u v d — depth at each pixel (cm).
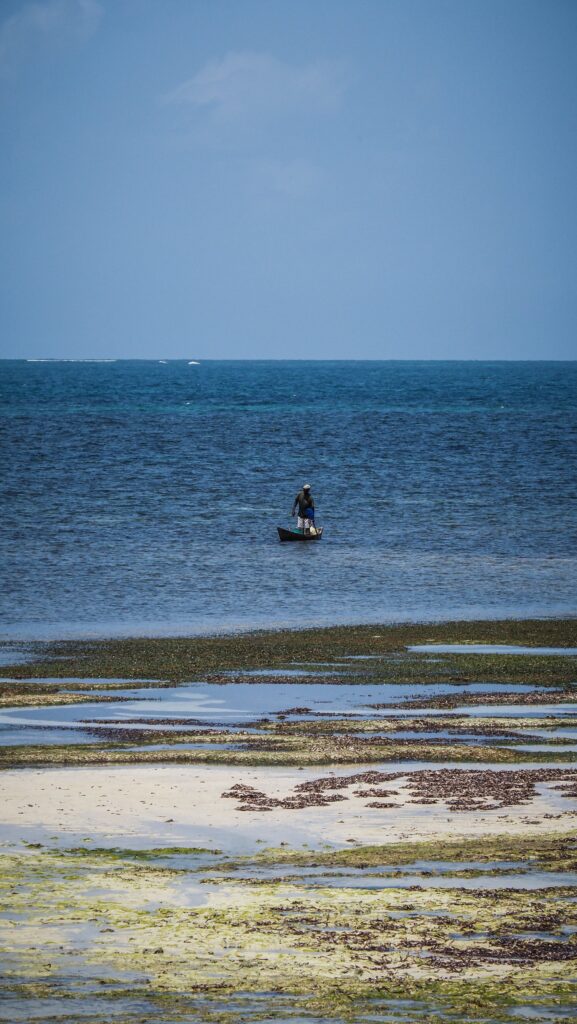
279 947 5331
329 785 8481
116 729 10356
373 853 6788
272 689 12144
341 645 14400
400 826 7394
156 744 9825
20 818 7569
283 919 5666
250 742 9881
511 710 11206
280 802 7988
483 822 7475
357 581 19150
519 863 6531
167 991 4888
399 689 12162
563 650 14150
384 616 16400
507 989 4897
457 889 6078
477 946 5331
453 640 14762
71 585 18488
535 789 8344
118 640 14625
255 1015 4659
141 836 7194
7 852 6819
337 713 11056
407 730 10381
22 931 5512
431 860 6619
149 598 17525
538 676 12788
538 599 17788
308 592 18188
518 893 6012
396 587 18688
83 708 11238
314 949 5300
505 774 8806
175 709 11219
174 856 6769
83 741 9919
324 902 5894
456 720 10700
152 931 5519
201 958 5206
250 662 13425
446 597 17912
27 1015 4653
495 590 18500
